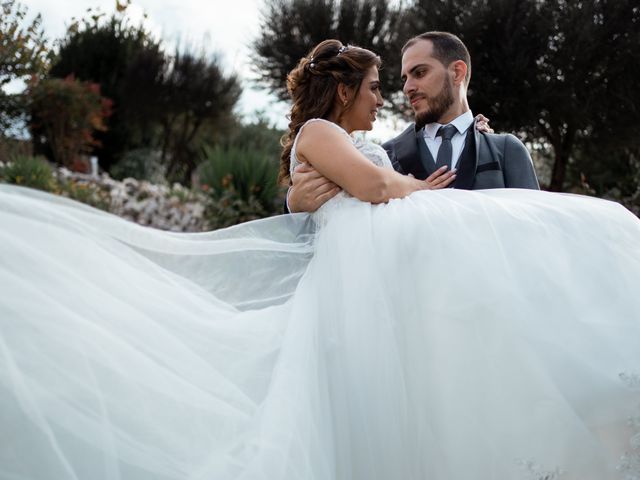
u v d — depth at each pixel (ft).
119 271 5.27
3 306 4.34
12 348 4.22
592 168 28.43
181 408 4.54
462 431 5.02
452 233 5.62
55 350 4.32
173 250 5.84
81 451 4.06
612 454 5.08
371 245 5.73
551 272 5.52
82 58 53.93
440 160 7.97
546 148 29.09
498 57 25.17
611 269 5.66
